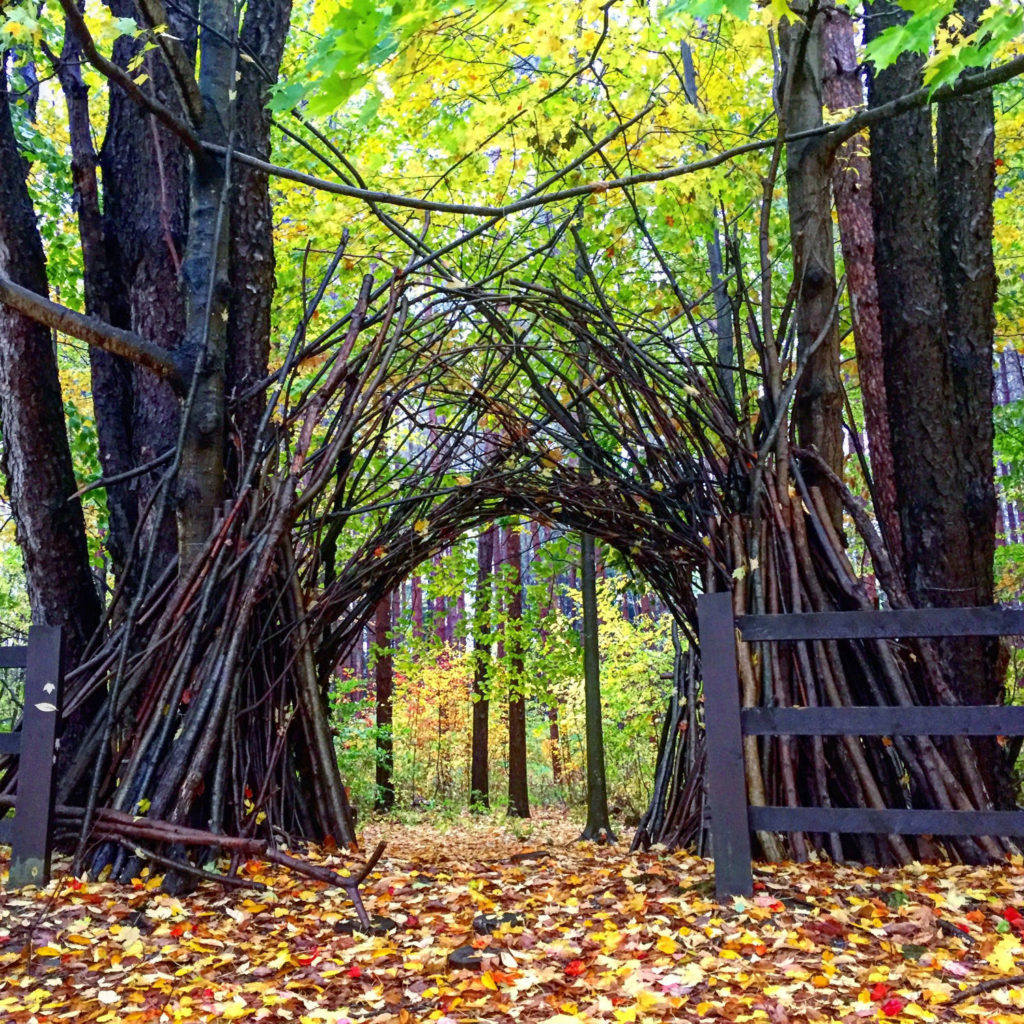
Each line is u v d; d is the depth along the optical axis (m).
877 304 6.54
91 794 4.00
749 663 4.41
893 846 4.14
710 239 7.54
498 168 5.90
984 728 3.57
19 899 3.62
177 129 4.41
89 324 4.22
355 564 5.44
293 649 4.89
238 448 4.89
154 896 3.68
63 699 4.19
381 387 5.41
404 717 15.38
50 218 7.85
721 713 3.71
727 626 3.78
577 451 5.44
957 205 5.36
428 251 5.34
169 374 4.59
